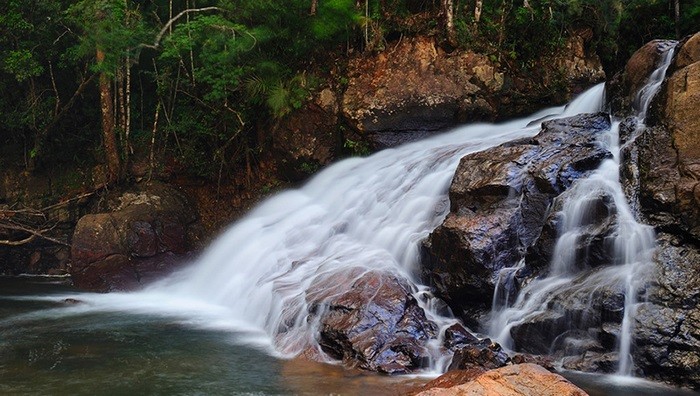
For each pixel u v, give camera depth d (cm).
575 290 807
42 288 1506
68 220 1802
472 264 888
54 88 1861
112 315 1138
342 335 808
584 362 763
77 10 1714
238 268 1328
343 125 1656
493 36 1705
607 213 873
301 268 1091
